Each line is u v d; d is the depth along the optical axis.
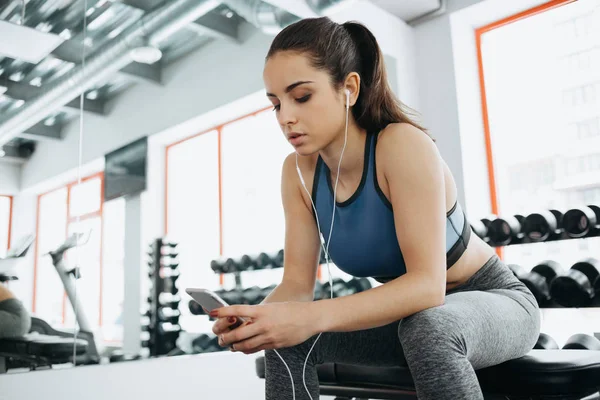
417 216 0.74
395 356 0.89
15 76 2.43
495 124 3.35
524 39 3.35
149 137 3.58
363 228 0.84
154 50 3.16
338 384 1.05
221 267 3.17
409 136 0.79
